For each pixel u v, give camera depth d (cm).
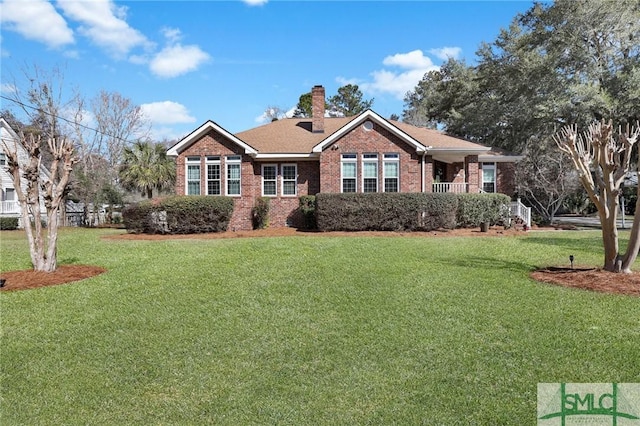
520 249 1361
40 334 640
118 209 3616
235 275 999
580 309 704
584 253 1262
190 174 2222
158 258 1248
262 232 2031
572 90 2498
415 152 2142
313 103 2508
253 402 430
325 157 2161
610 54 2694
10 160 1037
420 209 1945
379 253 1292
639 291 805
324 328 641
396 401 425
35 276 1008
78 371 512
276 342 589
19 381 489
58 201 1084
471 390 443
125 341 606
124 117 3875
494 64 3381
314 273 1009
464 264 1109
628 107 2434
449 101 4241
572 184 2309
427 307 729
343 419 396
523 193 2553
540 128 2888
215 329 648
